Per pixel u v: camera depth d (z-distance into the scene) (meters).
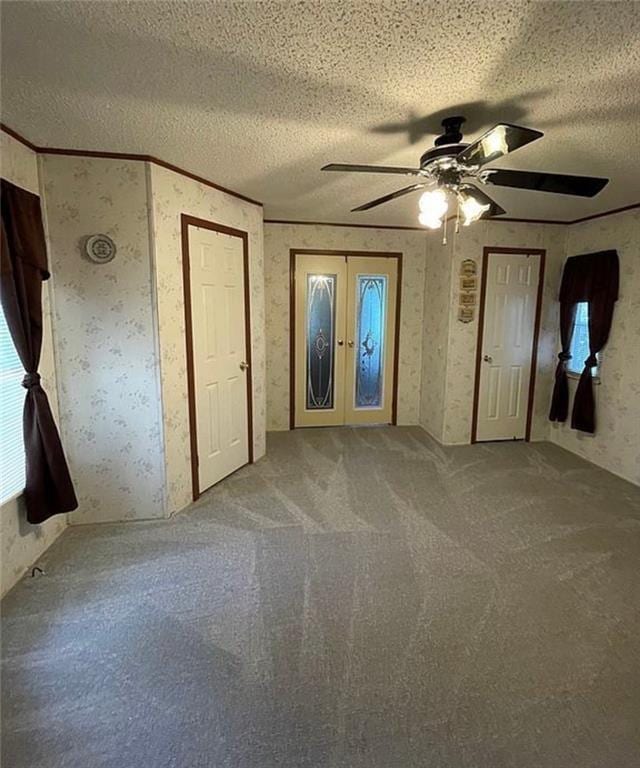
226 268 3.38
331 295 4.79
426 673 1.72
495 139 1.60
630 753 1.43
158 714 1.54
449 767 1.38
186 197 2.91
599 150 2.41
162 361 2.79
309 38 1.44
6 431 2.21
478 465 3.91
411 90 1.77
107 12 1.31
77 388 2.70
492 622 2.00
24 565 2.34
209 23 1.36
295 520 2.91
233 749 1.43
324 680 1.68
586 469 3.85
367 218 4.36
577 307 4.25
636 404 3.55
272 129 2.17
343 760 1.40
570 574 2.35
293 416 4.93
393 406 5.05
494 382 4.47
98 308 2.65
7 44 1.46
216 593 2.18
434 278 4.64
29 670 1.72
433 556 2.50
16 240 2.15
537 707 1.58
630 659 1.80
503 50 1.50
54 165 2.49
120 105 1.92
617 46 1.47
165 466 2.89
